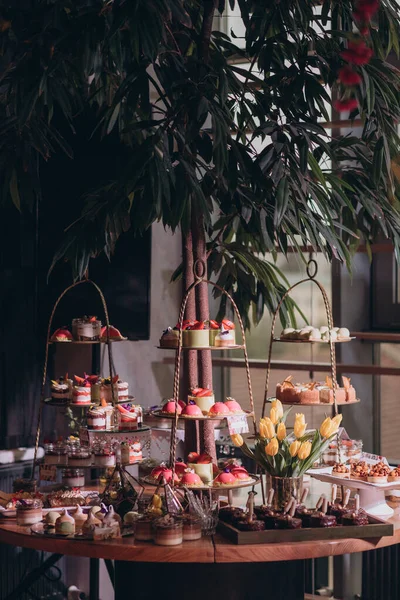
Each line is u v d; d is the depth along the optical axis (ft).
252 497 11.88
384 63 15.05
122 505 12.86
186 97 13.33
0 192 17.33
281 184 12.82
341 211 15.97
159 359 21.22
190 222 13.76
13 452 17.69
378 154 14.21
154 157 12.81
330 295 19.48
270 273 17.29
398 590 17.03
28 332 18.12
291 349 19.94
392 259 18.83
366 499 12.88
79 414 18.86
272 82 14.57
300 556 11.42
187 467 12.82
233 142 13.28
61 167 18.04
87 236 14.64
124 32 13.19
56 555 16.66
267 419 12.61
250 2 14.82
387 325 18.94
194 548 11.35
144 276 18.74
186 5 15.96
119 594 12.90
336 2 15.34
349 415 19.06
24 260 18.01
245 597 12.26
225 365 20.51
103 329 15.72
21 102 13.69
